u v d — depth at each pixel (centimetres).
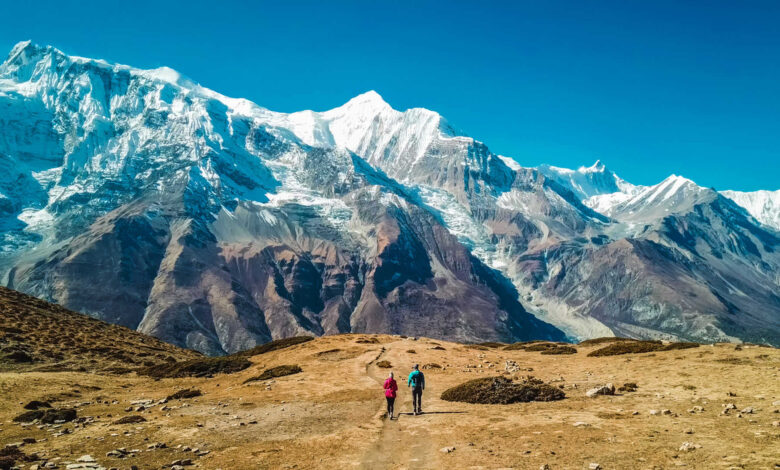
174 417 3444
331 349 6519
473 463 2242
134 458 2511
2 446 2817
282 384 4572
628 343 5906
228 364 6116
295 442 2747
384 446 2634
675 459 2067
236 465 2369
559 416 2977
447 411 3369
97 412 3728
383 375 4938
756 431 2345
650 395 3375
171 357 7825
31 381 4741
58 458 2523
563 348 6588
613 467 2039
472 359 5981
